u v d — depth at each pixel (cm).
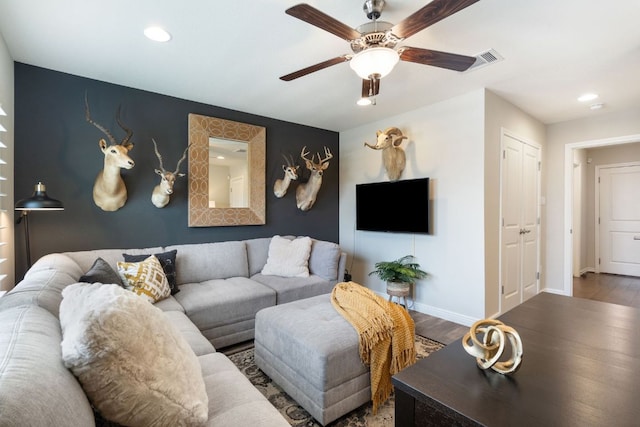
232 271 325
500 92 313
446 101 332
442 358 113
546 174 428
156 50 228
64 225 267
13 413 54
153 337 93
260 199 384
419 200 350
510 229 347
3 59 213
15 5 176
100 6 178
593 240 591
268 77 275
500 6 178
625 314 154
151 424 86
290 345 184
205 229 347
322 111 372
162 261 268
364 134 432
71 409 66
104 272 216
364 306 207
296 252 349
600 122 384
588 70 262
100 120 282
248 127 373
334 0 173
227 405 117
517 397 89
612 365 104
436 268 344
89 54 234
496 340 105
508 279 343
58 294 141
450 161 330
